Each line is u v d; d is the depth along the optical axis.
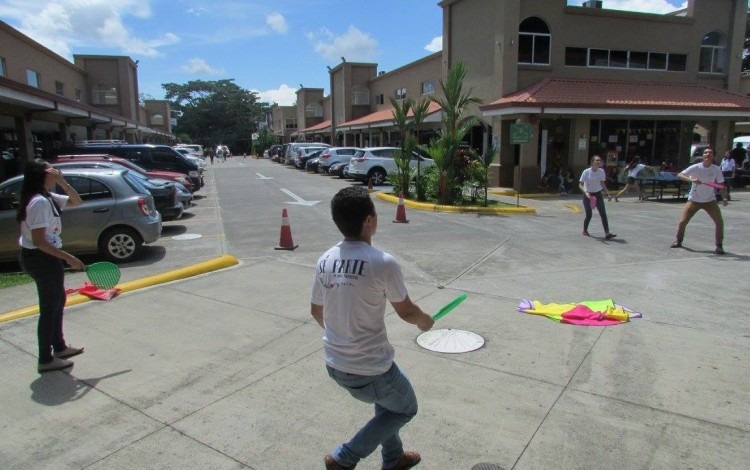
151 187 11.70
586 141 19.83
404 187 16.81
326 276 2.61
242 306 6.13
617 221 12.61
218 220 13.12
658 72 22.66
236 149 94.31
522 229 11.41
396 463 2.95
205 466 3.18
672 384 4.04
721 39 23.62
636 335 5.05
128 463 3.22
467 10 22.41
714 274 7.44
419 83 33.34
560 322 5.42
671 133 21.88
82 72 37.66
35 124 22.08
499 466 3.11
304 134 58.25
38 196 4.24
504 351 4.71
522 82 20.61
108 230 8.55
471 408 3.75
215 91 94.31
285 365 4.56
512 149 20.52
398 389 2.65
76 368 4.53
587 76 21.47
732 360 4.45
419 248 9.33
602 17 21.31
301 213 14.10
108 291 6.57
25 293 6.82
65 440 3.47
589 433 3.42
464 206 14.57
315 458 3.24
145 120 59.34
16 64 25.09
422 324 2.72
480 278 7.29
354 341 2.55
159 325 5.53
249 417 3.72
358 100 44.50
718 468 3.04
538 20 20.55
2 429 3.62
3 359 4.74
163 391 4.12
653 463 3.10
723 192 8.82
